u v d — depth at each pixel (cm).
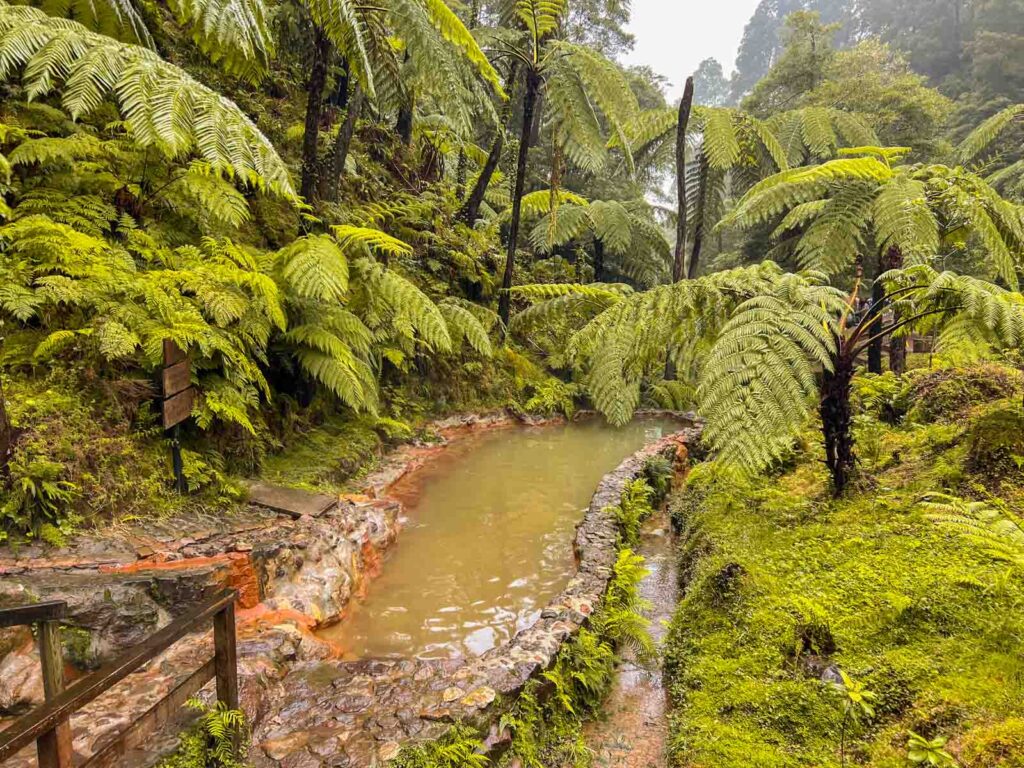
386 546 395
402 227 797
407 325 520
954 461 302
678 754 191
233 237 493
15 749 117
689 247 1780
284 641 249
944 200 414
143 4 514
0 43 222
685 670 240
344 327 477
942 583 218
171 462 329
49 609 140
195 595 251
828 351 296
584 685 243
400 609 321
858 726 172
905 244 407
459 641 291
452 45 615
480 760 186
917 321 319
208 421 348
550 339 957
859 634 209
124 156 394
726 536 324
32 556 248
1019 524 205
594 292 592
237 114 282
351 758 183
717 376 276
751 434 257
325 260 425
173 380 316
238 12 289
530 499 505
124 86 243
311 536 323
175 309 329
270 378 474
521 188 802
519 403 833
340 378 439
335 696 217
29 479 253
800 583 252
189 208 442
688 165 995
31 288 317
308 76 757
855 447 373
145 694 203
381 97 604
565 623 269
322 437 512
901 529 267
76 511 273
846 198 513
